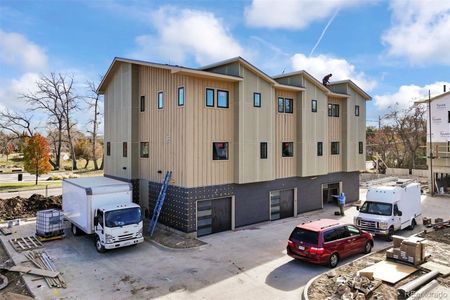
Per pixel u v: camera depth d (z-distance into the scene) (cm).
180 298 1036
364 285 1036
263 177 1923
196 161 1688
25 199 2281
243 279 1178
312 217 2170
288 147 2159
